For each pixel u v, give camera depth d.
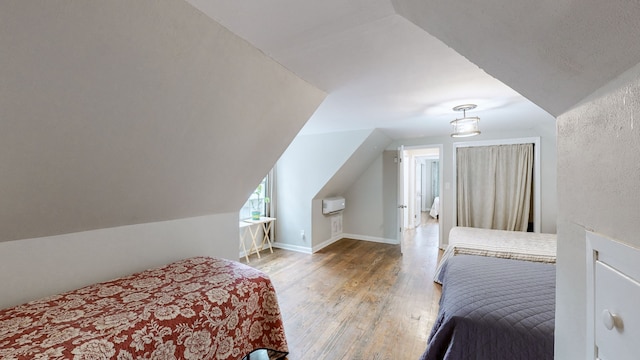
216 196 2.36
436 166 10.59
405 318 2.49
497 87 2.14
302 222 4.73
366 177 5.61
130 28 0.98
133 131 1.36
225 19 1.14
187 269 2.00
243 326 1.68
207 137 1.72
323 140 4.48
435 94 2.30
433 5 0.81
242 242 4.38
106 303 1.44
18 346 1.08
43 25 0.83
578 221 0.72
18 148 1.10
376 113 3.02
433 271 3.73
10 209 1.32
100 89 1.10
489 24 0.70
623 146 0.49
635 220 0.45
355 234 5.75
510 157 4.29
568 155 0.79
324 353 2.01
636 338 0.45
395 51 1.51
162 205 2.01
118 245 1.91
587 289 0.66
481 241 3.26
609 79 0.53
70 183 1.40
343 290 3.11
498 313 1.49
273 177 4.95
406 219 6.66
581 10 0.43
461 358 1.45
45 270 1.59
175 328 1.34
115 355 1.13
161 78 1.21
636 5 0.35
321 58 1.56
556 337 0.87
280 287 3.20
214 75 1.37
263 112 1.85
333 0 1.04
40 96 0.99
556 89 0.77
